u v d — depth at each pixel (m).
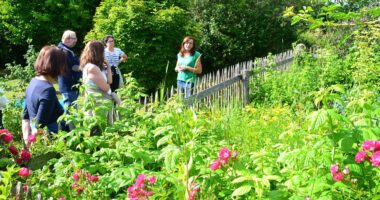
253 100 9.11
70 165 3.30
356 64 7.30
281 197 2.63
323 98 2.81
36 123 4.12
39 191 2.97
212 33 18.39
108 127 3.95
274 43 19.17
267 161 3.15
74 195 3.10
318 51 10.71
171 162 2.70
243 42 18.62
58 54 4.30
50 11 21.28
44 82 4.20
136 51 13.14
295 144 3.57
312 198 2.60
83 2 21.44
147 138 4.02
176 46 13.70
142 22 13.09
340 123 2.72
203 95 7.31
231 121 5.98
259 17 18.80
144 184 2.73
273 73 9.63
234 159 2.67
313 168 2.78
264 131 5.46
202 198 2.80
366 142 2.49
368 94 3.96
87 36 13.98
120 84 7.86
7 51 22.31
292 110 7.34
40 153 3.66
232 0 18.53
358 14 3.10
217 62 18.67
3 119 7.01
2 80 9.63
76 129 3.54
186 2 16.05
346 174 2.57
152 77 13.46
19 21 21.22
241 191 2.51
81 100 4.01
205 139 3.99
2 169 3.58
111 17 13.27
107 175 3.31
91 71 5.21
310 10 3.44
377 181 2.63
